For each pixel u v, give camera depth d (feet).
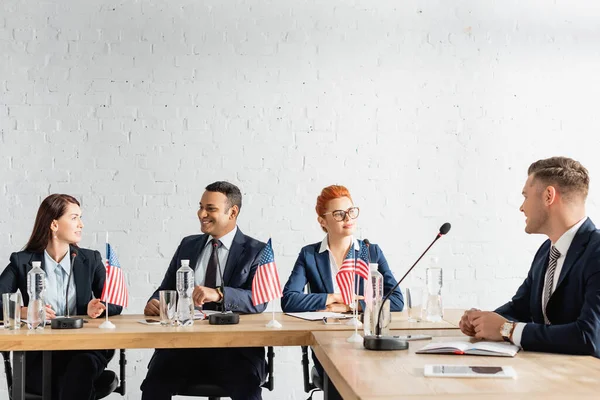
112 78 13.30
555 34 14.01
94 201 13.20
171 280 10.64
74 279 10.15
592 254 7.27
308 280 10.80
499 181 13.80
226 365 9.48
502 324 7.18
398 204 13.62
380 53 13.70
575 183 7.64
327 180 13.52
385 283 10.52
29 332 8.38
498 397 4.91
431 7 13.82
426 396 4.94
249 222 13.39
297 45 13.57
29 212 13.10
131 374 13.23
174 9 13.43
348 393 5.28
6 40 13.19
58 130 13.20
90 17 13.32
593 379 5.54
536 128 13.91
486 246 13.74
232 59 13.48
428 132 13.71
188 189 13.34
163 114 13.35
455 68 13.82
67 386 9.18
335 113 13.58
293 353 13.39
